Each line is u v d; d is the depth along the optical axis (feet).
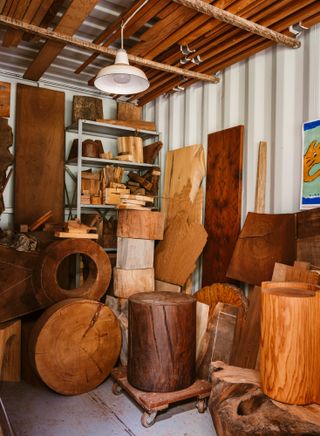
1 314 10.16
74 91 15.12
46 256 9.96
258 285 9.21
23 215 13.43
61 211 14.14
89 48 10.24
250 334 8.42
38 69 12.64
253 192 10.55
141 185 14.66
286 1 7.79
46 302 10.00
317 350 5.59
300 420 5.15
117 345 10.09
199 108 12.83
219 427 5.74
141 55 10.77
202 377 9.43
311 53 8.92
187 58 10.73
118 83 9.25
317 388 5.61
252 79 10.64
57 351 9.11
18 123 13.52
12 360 10.14
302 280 7.35
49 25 10.37
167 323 8.17
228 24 8.89
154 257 13.08
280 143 9.75
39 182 13.76
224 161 11.37
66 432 7.66
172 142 14.23
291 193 9.45
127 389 8.54
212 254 11.64
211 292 10.43
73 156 14.06
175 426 7.97
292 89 9.43
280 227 9.00
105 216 15.49
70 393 9.29
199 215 12.09
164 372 8.20
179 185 13.16
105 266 10.84
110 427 7.88
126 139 14.35
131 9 8.59
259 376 6.55
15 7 8.54
